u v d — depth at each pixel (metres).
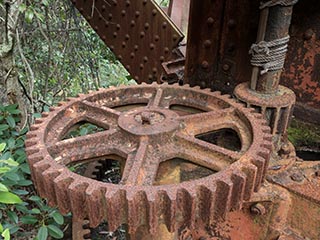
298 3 2.68
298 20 2.73
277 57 2.29
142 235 2.21
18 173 3.22
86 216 1.80
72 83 5.93
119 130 2.13
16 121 3.76
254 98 2.34
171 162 2.16
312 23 2.68
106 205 1.69
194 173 2.71
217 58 3.12
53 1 4.98
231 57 3.01
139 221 1.73
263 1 2.19
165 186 1.70
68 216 3.62
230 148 2.79
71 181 1.77
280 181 2.29
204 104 2.54
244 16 2.82
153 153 2.00
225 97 2.49
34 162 1.91
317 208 2.18
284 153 2.45
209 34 3.10
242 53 2.92
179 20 4.31
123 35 4.39
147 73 4.27
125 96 2.63
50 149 2.00
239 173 1.79
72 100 2.44
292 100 2.35
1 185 1.82
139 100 2.62
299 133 2.98
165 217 1.72
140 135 2.01
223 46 3.04
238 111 2.32
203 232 2.69
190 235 2.73
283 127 2.41
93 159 2.08
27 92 4.32
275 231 2.34
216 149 1.98
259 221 2.41
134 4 4.14
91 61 5.72
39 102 4.68
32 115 3.91
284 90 2.47
